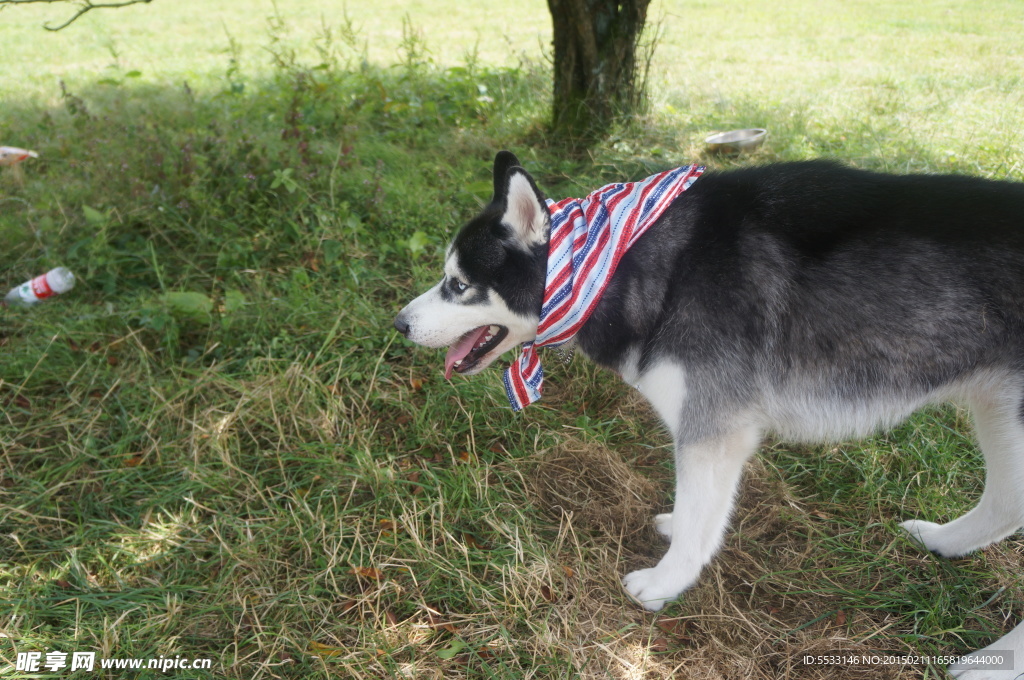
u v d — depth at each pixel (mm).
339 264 3969
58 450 2984
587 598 2514
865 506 2916
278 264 4066
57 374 3291
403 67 7391
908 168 5066
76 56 9656
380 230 4391
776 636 2422
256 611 2412
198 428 3053
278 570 2561
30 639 2234
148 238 4043
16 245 4043
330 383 3295
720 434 2367
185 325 3611
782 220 2342
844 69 8328
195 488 2828
